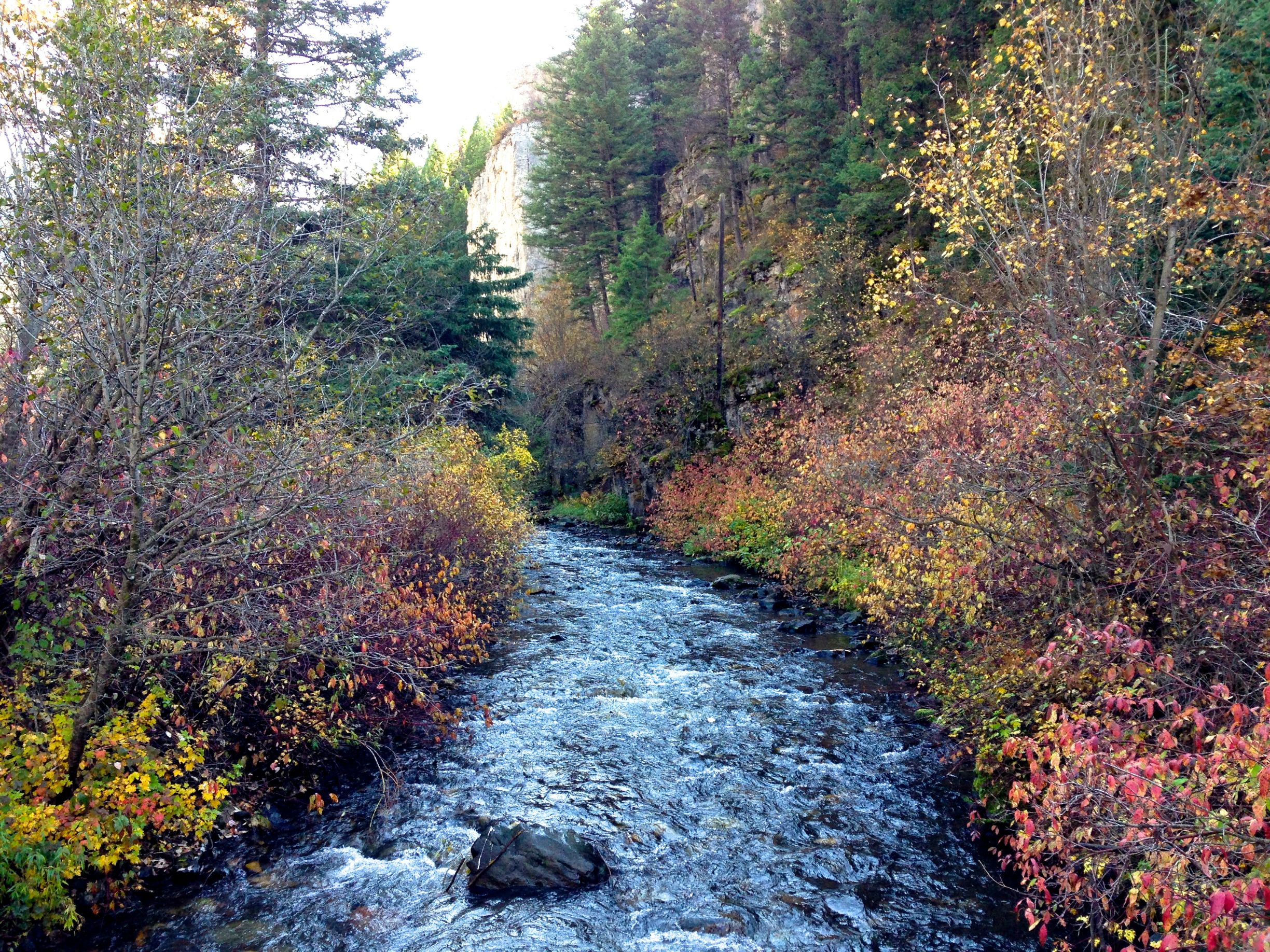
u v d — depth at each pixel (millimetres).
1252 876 3701
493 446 22141
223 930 5805
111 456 5773
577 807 7770
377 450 6852
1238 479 6184
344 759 8672
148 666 6957
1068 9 8281
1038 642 7500
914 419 11844
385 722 9055
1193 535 6285
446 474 12781
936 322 15297
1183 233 7512
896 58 23719
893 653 12094
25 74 5723
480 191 75250
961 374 12641
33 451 5906
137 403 5594
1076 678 6469
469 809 7707
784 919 6004
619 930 5891
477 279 28938
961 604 8039
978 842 7078
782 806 7766
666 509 28172
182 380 5906
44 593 6047
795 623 14539
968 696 7949
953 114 20484
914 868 6680
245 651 6555
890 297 9156
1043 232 8031
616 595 18094
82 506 6145
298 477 6352
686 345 31672
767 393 26859
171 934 5734
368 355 8344
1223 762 4254
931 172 8391
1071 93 7918
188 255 5820
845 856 6871
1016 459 7598
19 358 5785
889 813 7609
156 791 6422
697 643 13664
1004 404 9078
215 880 6410
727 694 11000
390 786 8148
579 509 36812
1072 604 6859
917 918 5996
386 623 9062
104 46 5695
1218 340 7305
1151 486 6289
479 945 5688
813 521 15805
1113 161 7551
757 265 33094
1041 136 8250
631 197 45750
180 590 6633
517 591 16922
